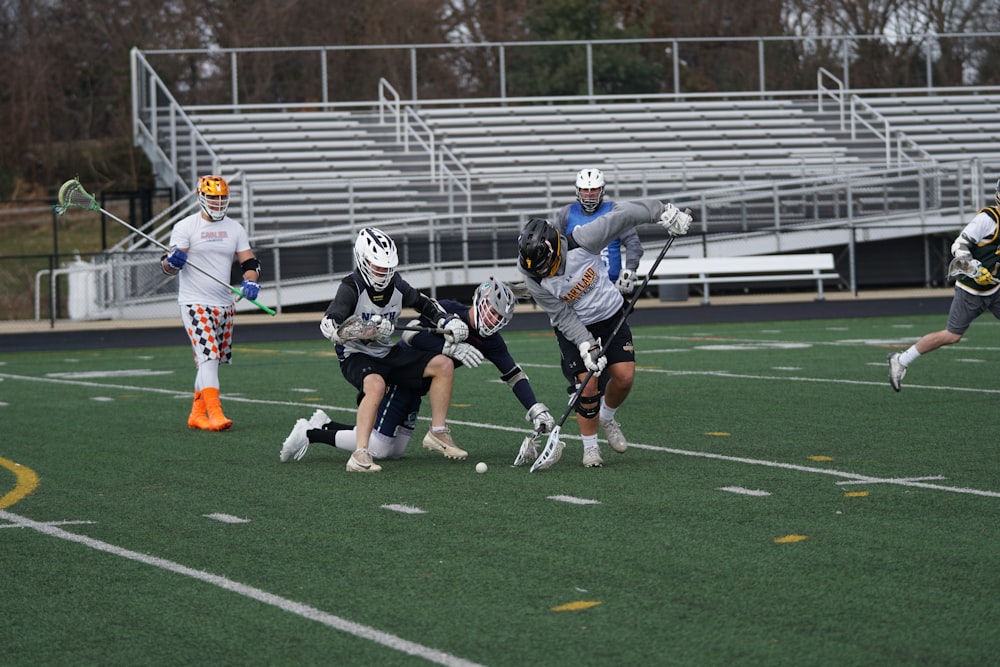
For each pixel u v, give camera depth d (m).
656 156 100.62
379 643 15.16
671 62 146.88
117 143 150.12
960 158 100.94
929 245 94.94
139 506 23.61
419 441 30.94
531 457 26.78
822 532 20.33
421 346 27.39
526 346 60.41
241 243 35.22
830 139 105.31
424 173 97.25
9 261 116.75
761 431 31.48
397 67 147.50
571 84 138.62
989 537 19.80
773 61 147.25
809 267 78.75
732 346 57.34
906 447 28.61
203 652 15.05
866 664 14.08
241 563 19.11
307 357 57.69
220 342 34.69
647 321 73.88
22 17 154.88
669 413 35.12
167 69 148.25
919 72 145.75
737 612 16.05
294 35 151.00
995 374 42.94
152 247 83.62
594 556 19.03
